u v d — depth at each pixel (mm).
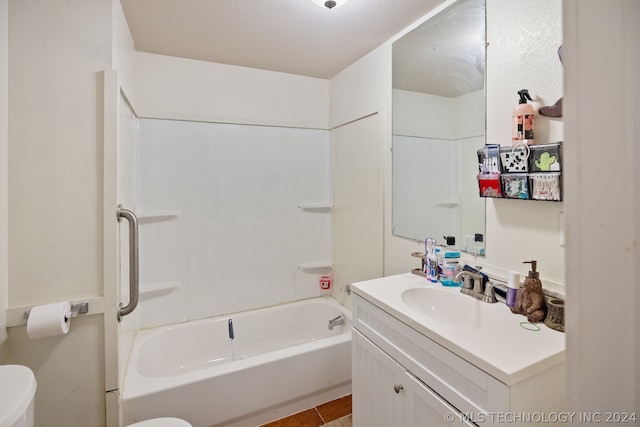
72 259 1249
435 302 1379
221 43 1948
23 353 1206
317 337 2531
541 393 819
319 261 2664
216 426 1616
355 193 2309
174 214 2133
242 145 2361
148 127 2086
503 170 1227
